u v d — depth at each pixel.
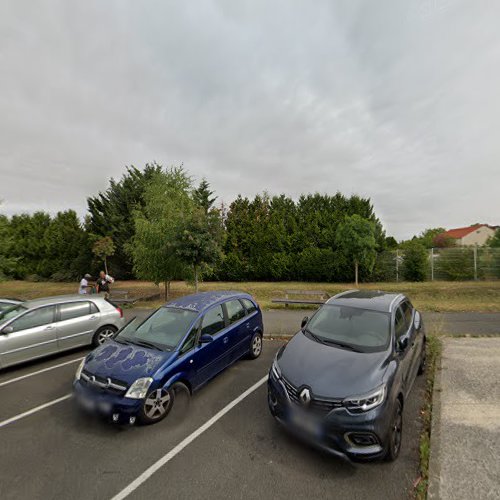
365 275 19.12
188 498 2.75
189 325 4.59
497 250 17.94
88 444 3.55
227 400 4.54
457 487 2.76
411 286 15.71
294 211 23.16
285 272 20.52
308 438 3.16
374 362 3.49
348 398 3.05
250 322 6.01
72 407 4.46
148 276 14.27
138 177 23.88
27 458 3.32
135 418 3.65
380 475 2.98
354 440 2.99
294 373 3.50
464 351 6.08
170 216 13.41
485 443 3.33
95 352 4.41
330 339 4.13
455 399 4.26
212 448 3.44
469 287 14.61
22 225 29.11
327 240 20.06
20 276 27.86
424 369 5.34
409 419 3.94
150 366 3.93
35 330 6.09
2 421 4.10
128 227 22.89
